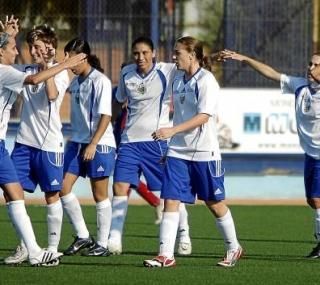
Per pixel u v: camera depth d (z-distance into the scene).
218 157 36.38
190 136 35.94
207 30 69.38
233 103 69.44
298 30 69.94
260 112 70.00
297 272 35.94
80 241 40.16
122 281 33.09
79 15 67.88
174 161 36.16
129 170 41.16
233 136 69.69
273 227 53.53
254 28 69.56
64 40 67.81
